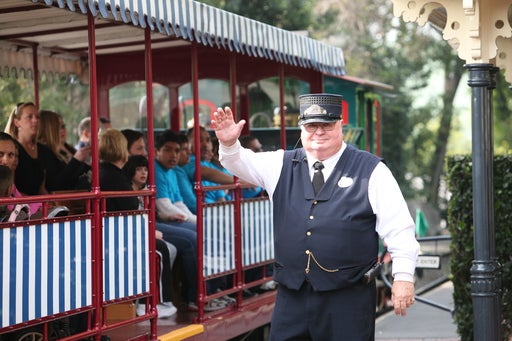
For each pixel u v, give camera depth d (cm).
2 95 1473
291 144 1228
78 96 1705
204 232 829
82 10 596
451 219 998
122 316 766
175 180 924
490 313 712
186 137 964
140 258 711
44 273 599
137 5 659
